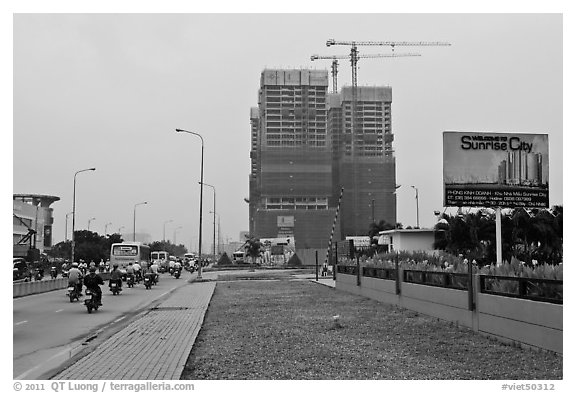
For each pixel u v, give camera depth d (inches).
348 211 4254.4
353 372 404.8
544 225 1296.8
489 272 589.0
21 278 1472.7
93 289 898.7
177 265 2261.3
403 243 1845.5
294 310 841.5
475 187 939.3
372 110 4429.1
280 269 3105.3
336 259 1632.6
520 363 427.5
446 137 938.7
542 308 457.4
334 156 4421.8
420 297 756.0
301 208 4217.5
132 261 1959.9
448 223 1406.3
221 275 2353.6
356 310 829.8
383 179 4313.5
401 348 498.9
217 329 639.8
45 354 512.7
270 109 4352.9
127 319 794.2
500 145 949.2
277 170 4222.4
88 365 437.1
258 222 4185.5
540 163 953.5
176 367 425.7
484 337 550.6
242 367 423.8
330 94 4503.0
